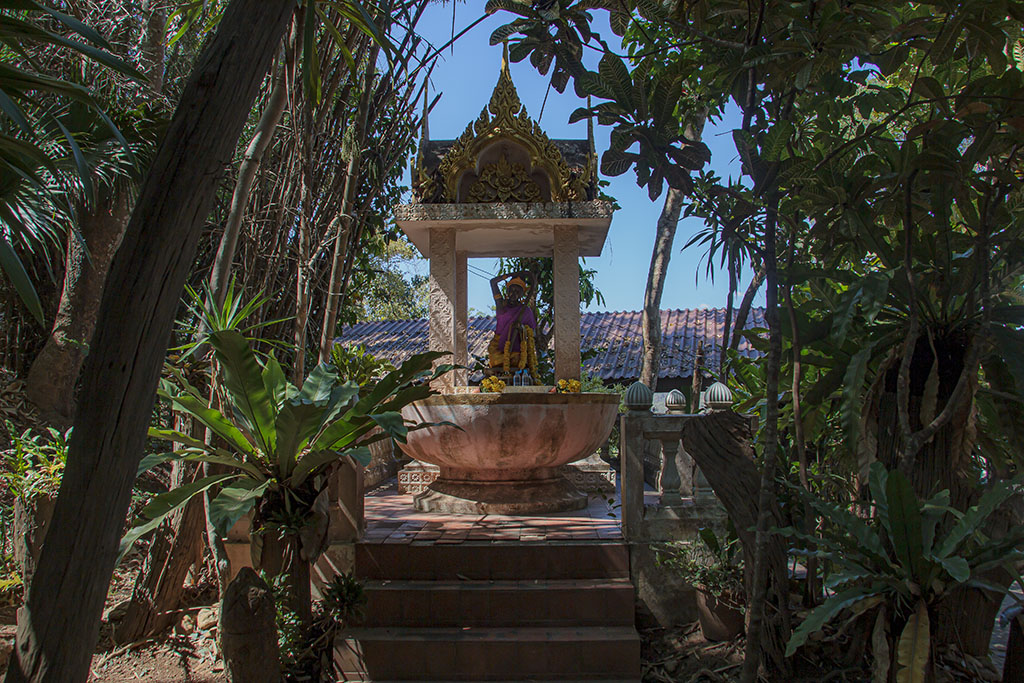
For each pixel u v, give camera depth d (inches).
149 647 187.0
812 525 183.3
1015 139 157.6
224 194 287.3
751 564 169.8
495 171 271.6
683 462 293.1
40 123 203.2
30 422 252.7
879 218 198.7
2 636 176.9
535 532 218.7
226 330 154.7
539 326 391.2
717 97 180.1
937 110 184.9
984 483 209.0
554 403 238.2
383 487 335.6
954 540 137.9
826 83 178.5
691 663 179.8
